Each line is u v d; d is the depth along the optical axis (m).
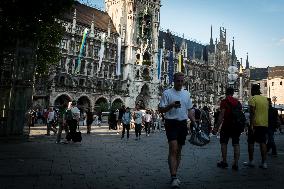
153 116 41.97
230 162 13.78
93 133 32.91
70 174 10.00
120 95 83.62
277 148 21.58
